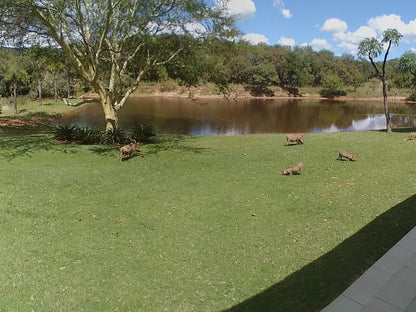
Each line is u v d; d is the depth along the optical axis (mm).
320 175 9250
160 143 14633
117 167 10094
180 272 4941
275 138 15617
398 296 3836
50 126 22531
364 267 4582
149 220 6660
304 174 9383
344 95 67750
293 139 13289
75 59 13586
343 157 10727
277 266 4996
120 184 8719
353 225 6094
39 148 11969
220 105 45312
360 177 8828
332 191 7922
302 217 6668
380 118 33875
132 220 6660
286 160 10953
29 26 13297
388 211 6453
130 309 4191
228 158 11367
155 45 15914
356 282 4094
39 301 4289
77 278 4770
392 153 11180
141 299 4367
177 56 16500
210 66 17328
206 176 9383
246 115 34469
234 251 5488
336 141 13766
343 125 28906
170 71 17766
